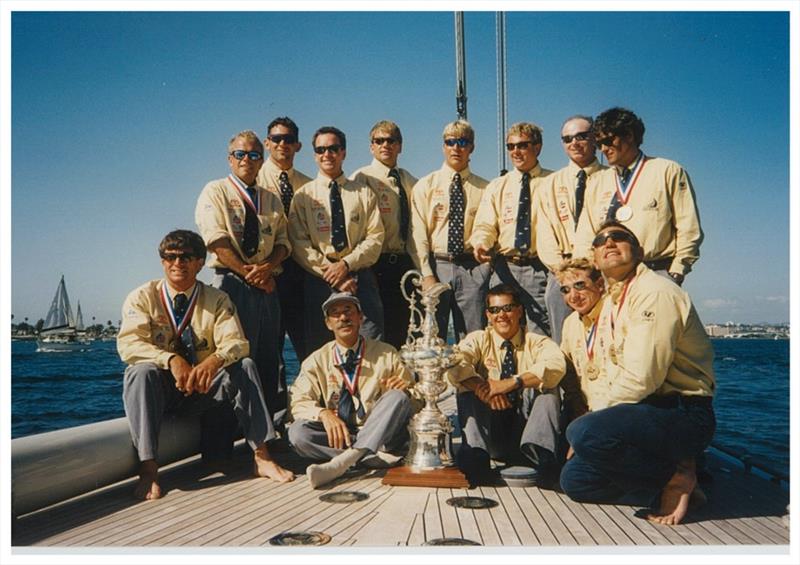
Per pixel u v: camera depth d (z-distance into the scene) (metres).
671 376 3.12
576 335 3.69
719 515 3.14
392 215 5.24
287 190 5.19
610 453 3.07
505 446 3.93
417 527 2.93
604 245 3.21
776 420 15.47
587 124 4.53
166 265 3.80
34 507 3.05
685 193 4.08
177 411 3.94
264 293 4.52
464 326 5.06
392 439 3.85
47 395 22.70
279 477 3.75
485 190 5.01
